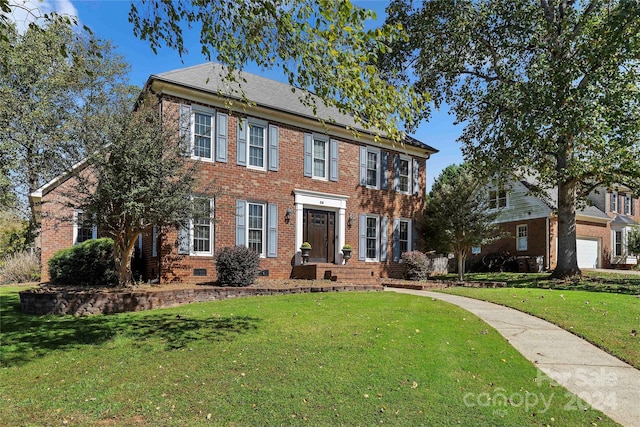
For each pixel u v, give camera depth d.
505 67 16.36
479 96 17.22
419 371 5.07
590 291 12.88
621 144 12.64
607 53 12.06
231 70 6.45
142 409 4.16
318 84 5.50
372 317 7.77
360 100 5.20
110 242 12.36
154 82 11.91
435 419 3.97
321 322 7.38
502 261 23.05
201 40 6.10
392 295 10.88
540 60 13.38
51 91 19.59
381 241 17.55
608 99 12.09
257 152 14.12
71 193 9.78
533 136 13.84
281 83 17.30
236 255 11.40
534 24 15.15
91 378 4.99
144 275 13.16
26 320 8.04
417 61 17.55
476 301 10.09
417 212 19.09
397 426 3.83
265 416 4.00
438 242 18.56
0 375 5.13
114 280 12.09
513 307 9.05
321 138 15.92
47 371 5.25
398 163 18.50
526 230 23.22
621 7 11.77
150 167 9.16
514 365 5.34
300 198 15.04
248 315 8.06
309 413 4.06
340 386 4.66
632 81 12.84
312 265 13.97
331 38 4.79
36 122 19.39
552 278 16.52
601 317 7.93
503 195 24.73
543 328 7.21
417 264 17.11
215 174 12.94
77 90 19.98
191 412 4.09
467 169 18.97
